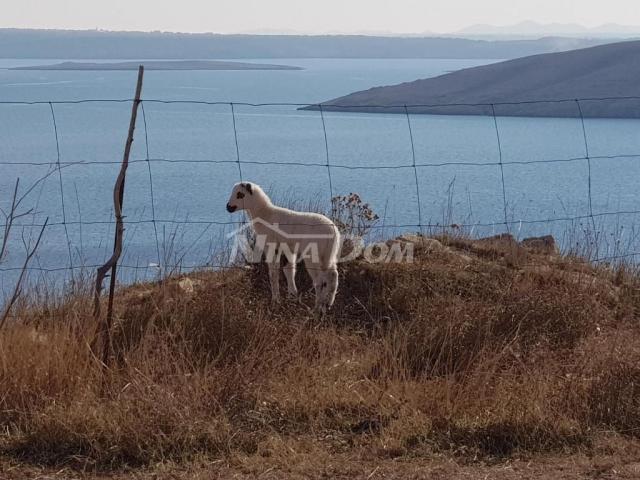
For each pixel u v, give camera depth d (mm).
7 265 13008
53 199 33531
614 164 61406
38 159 64812
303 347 7711
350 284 10047
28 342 6762
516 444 6164
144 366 6734
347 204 11133
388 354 7465
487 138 91688
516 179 46688
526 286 9312
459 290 9539
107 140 85188
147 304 7953
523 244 11531
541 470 5773
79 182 42156
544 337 7852
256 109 175875
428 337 7668
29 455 5871
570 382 6805
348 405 6633
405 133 102500
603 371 6934
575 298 8797
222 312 7578
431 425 6285
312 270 9812
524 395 6637
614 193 38219
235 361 7070
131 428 5961
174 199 32531
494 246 11125
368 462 5844
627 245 11828
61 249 16281
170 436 5980
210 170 53969
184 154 71750
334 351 7691
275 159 66938
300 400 6605
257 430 6258
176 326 7367
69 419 6082
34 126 112375
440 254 10578
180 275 9508
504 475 5676
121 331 7449
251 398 6586
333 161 65562
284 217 9945
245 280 10055
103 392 6566
